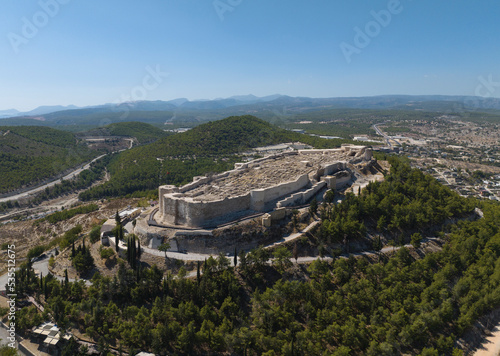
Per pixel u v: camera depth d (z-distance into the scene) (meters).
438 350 76.62
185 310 79.62
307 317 81.00
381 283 91.62
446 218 126.31
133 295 86.38
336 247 105.12
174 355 71.81
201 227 102.25
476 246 111.06
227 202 107.38
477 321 88.25
